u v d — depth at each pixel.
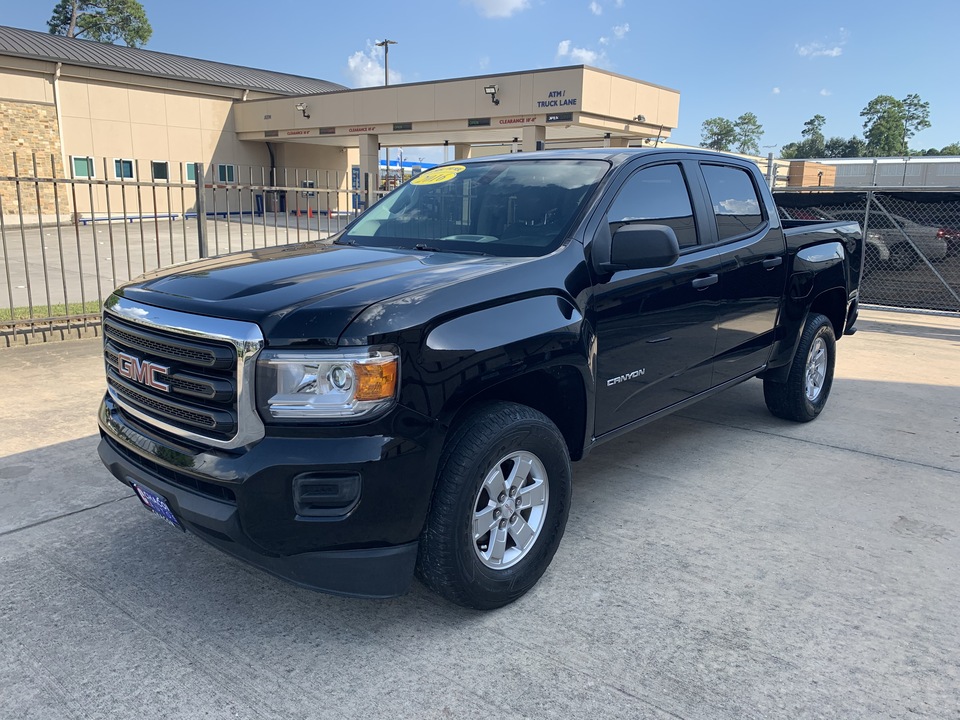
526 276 3.09
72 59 28.95
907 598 3.19
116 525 3.77
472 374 2.75
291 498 2.50
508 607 3.09
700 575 3.36
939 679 2.65
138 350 2.93
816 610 3.08
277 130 34.47
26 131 28.22
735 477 4.55
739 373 4.73
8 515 3.85
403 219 4.09
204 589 3.20
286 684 2.59
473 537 2.84
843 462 4.84
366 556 2.60
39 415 5.41
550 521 3.18
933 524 3.93
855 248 6.04
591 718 2.44
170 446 2.76
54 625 2.92
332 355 2.48
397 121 30.86
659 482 4.45
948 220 10.77
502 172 4.11
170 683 2.59
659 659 2.75
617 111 28.17
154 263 15.21
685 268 3.96
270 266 3.21
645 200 3.87
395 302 2.63
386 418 2.53
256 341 2.50
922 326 10.38
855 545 3.67
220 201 34.59
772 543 3.68
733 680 2.63
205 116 34.31
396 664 2.71
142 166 32.12
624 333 3.58
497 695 2.54
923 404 6.27
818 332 5.52
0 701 2.48
